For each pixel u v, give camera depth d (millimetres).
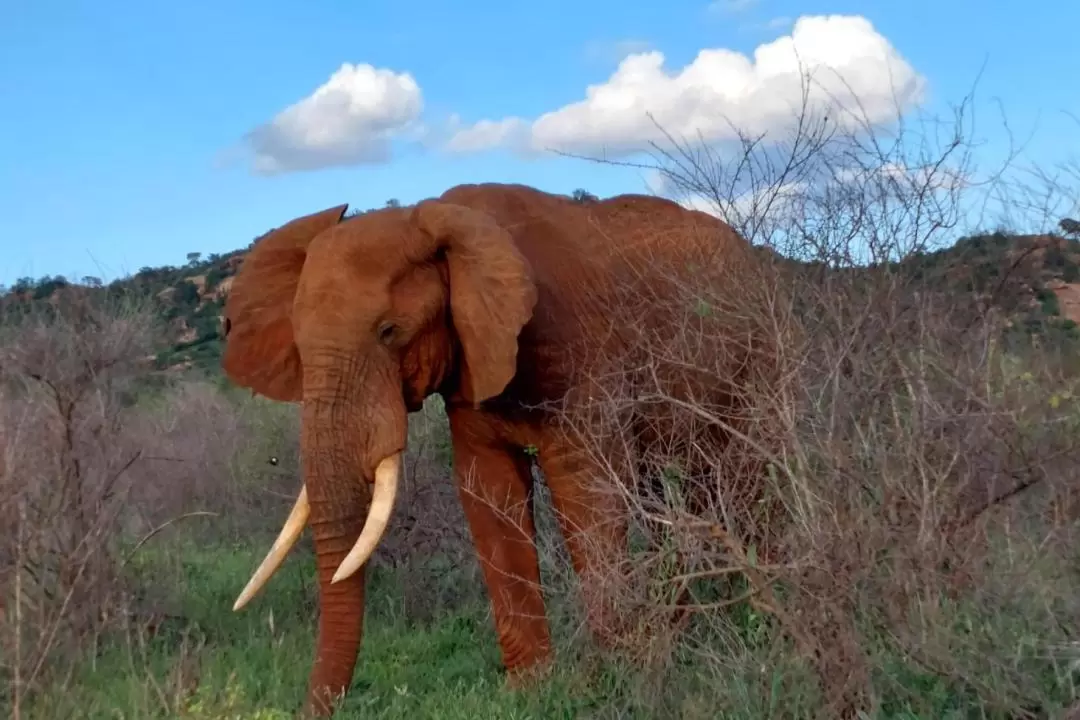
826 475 4645
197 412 11391
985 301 5676
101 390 7215
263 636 6738
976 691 4281
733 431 4855
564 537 5938
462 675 6172
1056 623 4340
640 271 6379
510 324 5453
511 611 5961
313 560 8789
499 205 6234
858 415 4910
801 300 5367
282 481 10117
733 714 4559
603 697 5289
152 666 5969
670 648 4934
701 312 5340
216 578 8375
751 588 5027
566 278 6035
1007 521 4672
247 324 6230
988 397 4793
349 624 5438
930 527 4453
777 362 4934
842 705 4316
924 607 4336
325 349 5418
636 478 5273
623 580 4922
